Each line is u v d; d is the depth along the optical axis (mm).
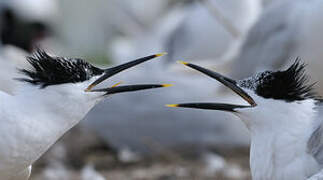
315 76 11344
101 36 23953
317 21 11242
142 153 13148
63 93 7754
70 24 24047
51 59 7797
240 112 7703
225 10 14180
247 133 12930
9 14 16812
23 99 7770
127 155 13016
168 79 13109
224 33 14672
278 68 11891
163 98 13039
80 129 14477
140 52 18703
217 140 12914
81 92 7812
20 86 7871
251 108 7637
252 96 7656
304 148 7500
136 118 13133
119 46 22094
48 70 7754
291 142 7508
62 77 7746
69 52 23062
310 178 7242
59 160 12914
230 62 13078
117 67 8125
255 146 7680
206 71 8047
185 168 12078
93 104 7949
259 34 12242
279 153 7551
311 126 7512
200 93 12906
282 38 11797
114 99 13305
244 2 14156
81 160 12938
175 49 15656
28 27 16859
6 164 7812
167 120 12977
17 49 16141
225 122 12867
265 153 7598
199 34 14938
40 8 17281
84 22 24188
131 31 21234
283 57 11812
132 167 12336
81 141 13836
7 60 12281
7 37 16719
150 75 13211
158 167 12258
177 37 15703
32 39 16844
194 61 14891
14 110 7727
